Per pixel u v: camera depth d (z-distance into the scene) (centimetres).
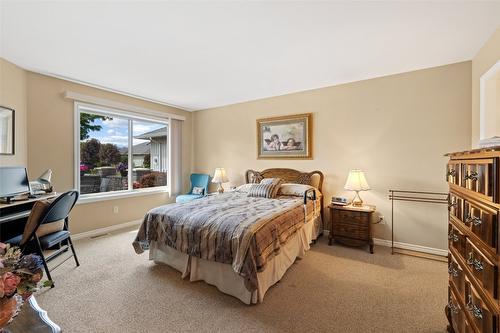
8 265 91
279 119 403
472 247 107
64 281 221
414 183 300
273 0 167
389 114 314
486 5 171
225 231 197
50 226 223
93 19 188
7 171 230
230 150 472
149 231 252
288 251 242
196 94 401
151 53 248
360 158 335
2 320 78
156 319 169
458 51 246
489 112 226
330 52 248
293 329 159
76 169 340
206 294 201
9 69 265
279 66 284
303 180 372
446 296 197
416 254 287
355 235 301
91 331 157
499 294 85
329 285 215
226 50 243
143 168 449
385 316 172
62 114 325
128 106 402
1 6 169
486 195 90
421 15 184
